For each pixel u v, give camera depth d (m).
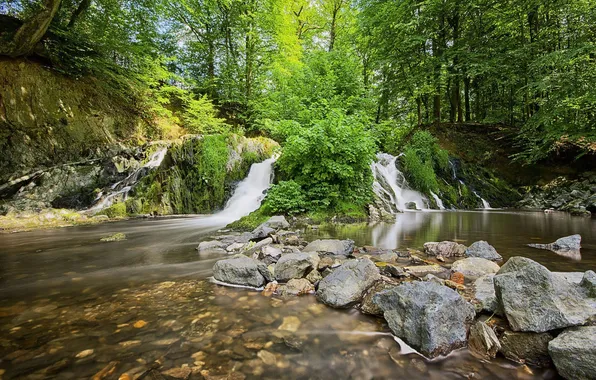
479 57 14.54
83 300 2.72
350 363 1.78
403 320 2.06
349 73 13.67
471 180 13.01
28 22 9.12
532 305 1.93
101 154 10.86
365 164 8.24
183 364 1.74
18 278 3.39
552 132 10.53
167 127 14.23
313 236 5.60
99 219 8.66
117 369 1.69
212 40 17.41
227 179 11.09
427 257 3.99
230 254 4.55
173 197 10.23
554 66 10.74
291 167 8.21
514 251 4.25
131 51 12.86
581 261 3.64
